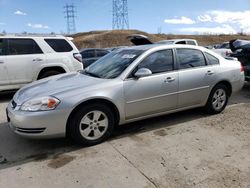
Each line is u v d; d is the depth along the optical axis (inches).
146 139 175.8
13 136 185.9
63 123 156.6
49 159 152.2
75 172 137.5
